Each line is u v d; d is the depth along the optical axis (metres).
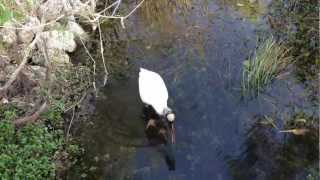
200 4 5.64
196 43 5.15
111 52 5.12
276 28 5.23
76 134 4.39
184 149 4.29
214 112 4.52
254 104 4.56
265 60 4.70
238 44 5.09
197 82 4.77
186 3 5.65
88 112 4.57
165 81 4.81
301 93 4.60
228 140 4.31
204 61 4.95
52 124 4.41
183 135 4.38
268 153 4.19
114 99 4.68
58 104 4.50
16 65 4.44
